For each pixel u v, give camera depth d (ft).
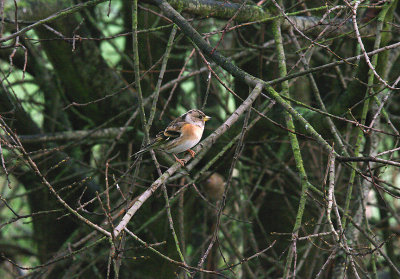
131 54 44.70
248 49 40.22
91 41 40.22
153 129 40.19
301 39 40.34
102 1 25.95
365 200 33.96
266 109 30.19
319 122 32.45
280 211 44.65
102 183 44.86
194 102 50.21
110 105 41.37
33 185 43.47
